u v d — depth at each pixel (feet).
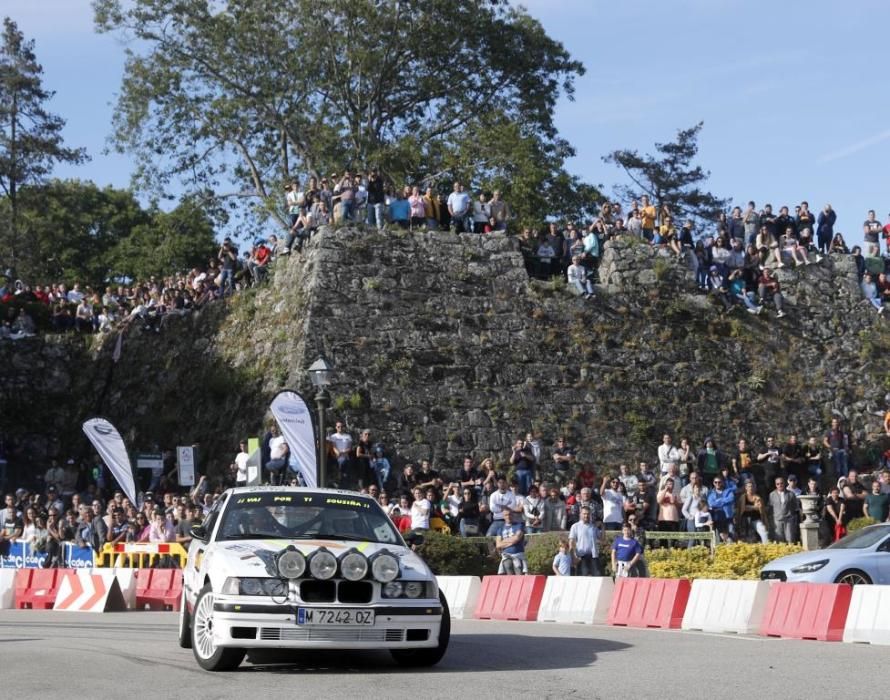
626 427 126.00
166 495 111.45
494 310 127.03
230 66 191.72
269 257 137.90
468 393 123.24
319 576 46.03
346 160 192.44
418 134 198.18
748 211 140.46
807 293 137.80
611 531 107.65
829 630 59.88
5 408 153.58
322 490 53.83
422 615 46.80
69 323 161.38
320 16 184.96
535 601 78.64
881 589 58.85
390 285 125.08
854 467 131.34
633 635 63.41
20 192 232.12
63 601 94.02
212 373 133.28
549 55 199.11
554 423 124.26
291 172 201.57
